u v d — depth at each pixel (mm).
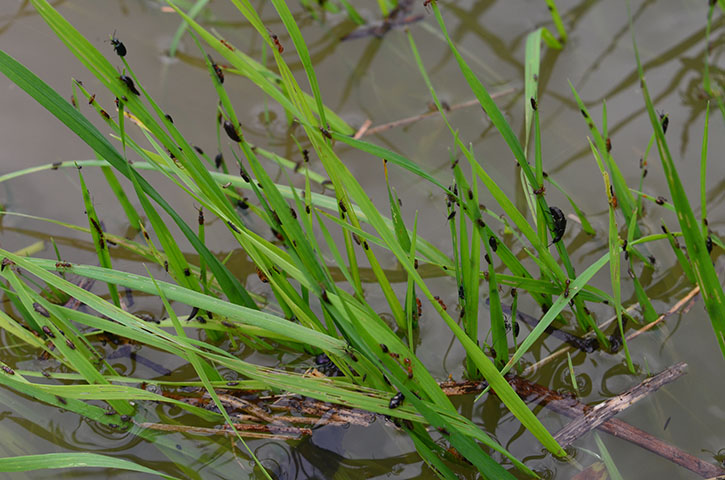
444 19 991
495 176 920
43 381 854
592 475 819
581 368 854
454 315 874
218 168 914
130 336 811
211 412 835
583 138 931
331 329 841
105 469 830
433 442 823
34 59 958
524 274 843
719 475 814
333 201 868
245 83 966
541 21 985
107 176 874
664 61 959
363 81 964
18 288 813
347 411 838
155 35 979
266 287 887
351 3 1000
